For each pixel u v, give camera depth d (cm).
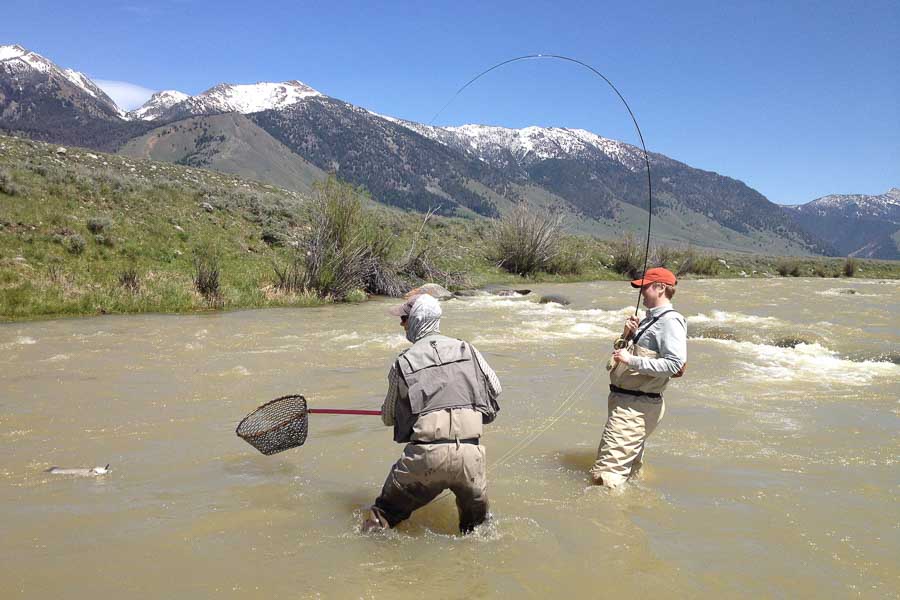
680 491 432
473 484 360
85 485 438
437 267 2239
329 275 1766
